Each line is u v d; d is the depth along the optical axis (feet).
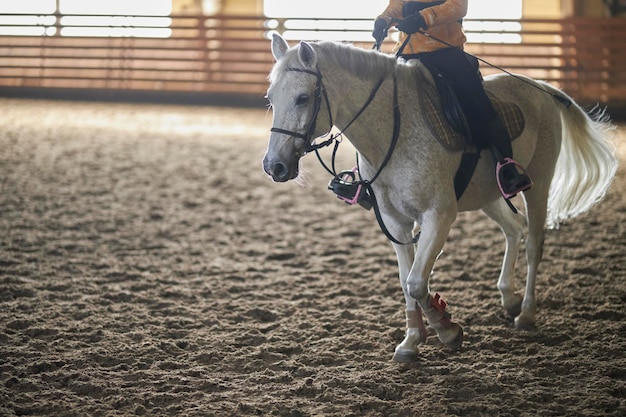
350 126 20.06
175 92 83.35
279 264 31.89
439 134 20.17
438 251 19.97
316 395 19.63
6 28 100.68
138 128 64.75
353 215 39.60
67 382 20.26
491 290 28.19
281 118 18.80
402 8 21.11
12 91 83.51
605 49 81.46
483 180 21.75
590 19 81.30
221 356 22.11
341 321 25.08
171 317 25.36
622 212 39.09
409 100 20.27
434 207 20.04
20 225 35.76
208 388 20.04
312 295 27.81
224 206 40.88
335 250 33.58
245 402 19.17
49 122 66.18
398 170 20.06
